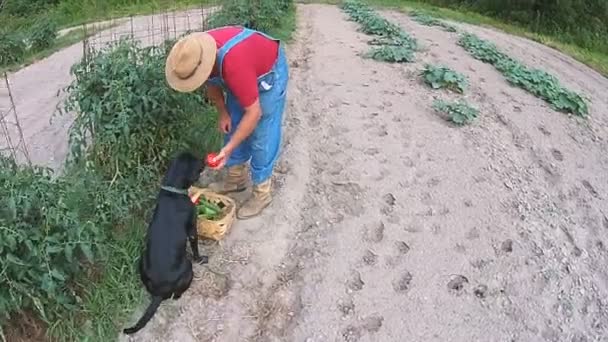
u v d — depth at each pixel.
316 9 11.15
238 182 4.47
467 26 11.66
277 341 3.64
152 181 4.29
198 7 12.53
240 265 3.99
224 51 3.49
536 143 5.93
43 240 3.27
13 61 9.63
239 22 7.05
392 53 7.19
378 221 4.47
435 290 4.03
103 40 9.50
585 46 14.49
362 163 5.04
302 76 6.59
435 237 4.42
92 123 4.16
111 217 3.81
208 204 4.16
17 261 3.12
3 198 3.27
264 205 4.37
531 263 4.38
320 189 4.71
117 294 3.63
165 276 3.49
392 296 3.95
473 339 3.78
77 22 13.16
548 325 3.99
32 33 10.61
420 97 6.25
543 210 4.97
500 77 7.38
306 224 4.38
